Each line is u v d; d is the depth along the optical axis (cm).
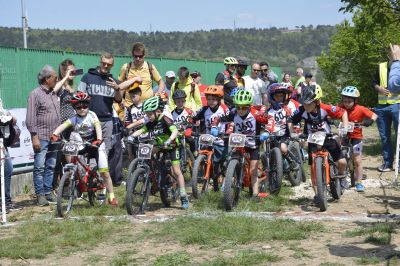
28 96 1101
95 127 912
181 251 671
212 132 962
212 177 1004
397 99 1242
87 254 684
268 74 1525
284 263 609
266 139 950
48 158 1007
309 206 911
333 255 628
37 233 778
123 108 1180
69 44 9856
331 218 805
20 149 1123
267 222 766
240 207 891
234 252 660
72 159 898
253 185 943
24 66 1136
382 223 746
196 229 748
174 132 902
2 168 868
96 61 1370
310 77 1947
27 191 1143
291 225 756
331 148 920
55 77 1005
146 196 890
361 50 1975
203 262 621
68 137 1022
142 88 1180
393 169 1277
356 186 1034
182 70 1250
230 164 880
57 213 884
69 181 880
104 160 918
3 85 1080
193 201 972
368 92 2028
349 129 984
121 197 1010
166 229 761
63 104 1052
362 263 592
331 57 2142
